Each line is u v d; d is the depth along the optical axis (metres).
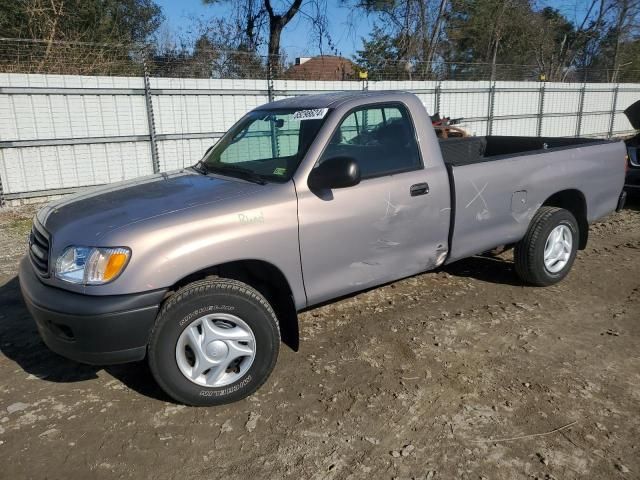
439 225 4.07
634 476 2.58
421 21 25.53
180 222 2.98
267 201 3.25
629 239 6.75
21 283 3.25
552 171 4.77
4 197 10.49
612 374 3.48
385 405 3.19
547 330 4.13
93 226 2.99
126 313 2.83
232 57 14.05
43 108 10.59
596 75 26.03
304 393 3.33
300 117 3.80
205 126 12.61
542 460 2.70
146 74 11.55
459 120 14.17
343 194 3.53
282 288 3.41
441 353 3.80
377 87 15.28
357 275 3.70
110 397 3.32
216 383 3.16
